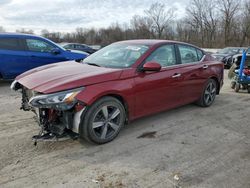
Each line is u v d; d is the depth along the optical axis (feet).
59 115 11.93
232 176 10.60
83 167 10.84
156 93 14.99
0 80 28.12
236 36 154.81
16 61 25.25
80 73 12.75
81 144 12.80
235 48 60.39
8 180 9.80
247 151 12.79
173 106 16.65
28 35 26.12
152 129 15.07
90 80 12.09
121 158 11.66
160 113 17.98
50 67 14.55
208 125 16.10
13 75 25.54
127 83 13.33
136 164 11.21
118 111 13.19
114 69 13.46
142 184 9.86
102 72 12.85
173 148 12.80
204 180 10.25
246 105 21.20
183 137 14.15
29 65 26.08
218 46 154.20
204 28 165.58
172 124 15.99
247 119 17.54
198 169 11.02
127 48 15.78
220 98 23.47
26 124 15.15
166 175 10.49
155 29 192.95
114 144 12.98
